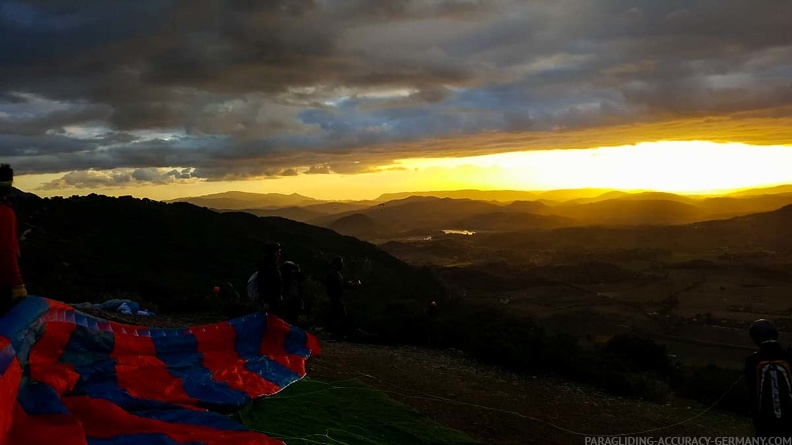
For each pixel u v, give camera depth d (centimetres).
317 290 1922
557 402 984
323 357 1004
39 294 1648
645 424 922
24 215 4275
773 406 542
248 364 785
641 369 1413
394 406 746
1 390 457
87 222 4450
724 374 1283
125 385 629
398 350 1227
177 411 581
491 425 795
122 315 1316
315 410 686
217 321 1412
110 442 489
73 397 551
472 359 1219
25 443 452
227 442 513
